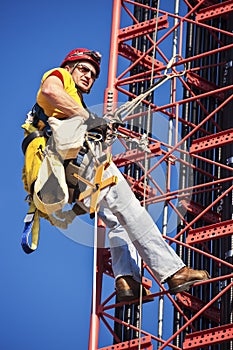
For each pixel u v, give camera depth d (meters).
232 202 26.33
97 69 19.88
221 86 29.11
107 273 26.02
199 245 27.08
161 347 24.62
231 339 24.38
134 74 29.39
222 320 24.91
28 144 18.95
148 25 29.80
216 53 29.25
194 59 28.53
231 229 25.91
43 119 18.94
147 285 25.47
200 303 26.42
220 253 26.62
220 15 29.31
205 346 24.64
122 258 20.23
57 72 18.92
